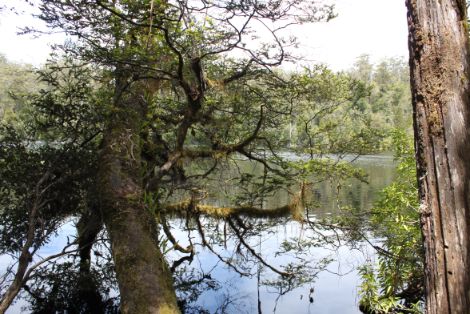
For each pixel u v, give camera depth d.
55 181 4.70
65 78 5.06
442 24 1.85
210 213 6.53
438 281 1.73
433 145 1.80
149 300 3.14
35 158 4.79
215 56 5.94
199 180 7.16
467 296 1.67
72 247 7.12
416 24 1.92
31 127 5.06
